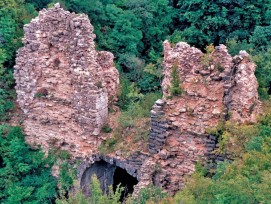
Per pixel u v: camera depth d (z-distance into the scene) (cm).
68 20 2155
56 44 2225
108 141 2189
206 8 3956
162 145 2006
